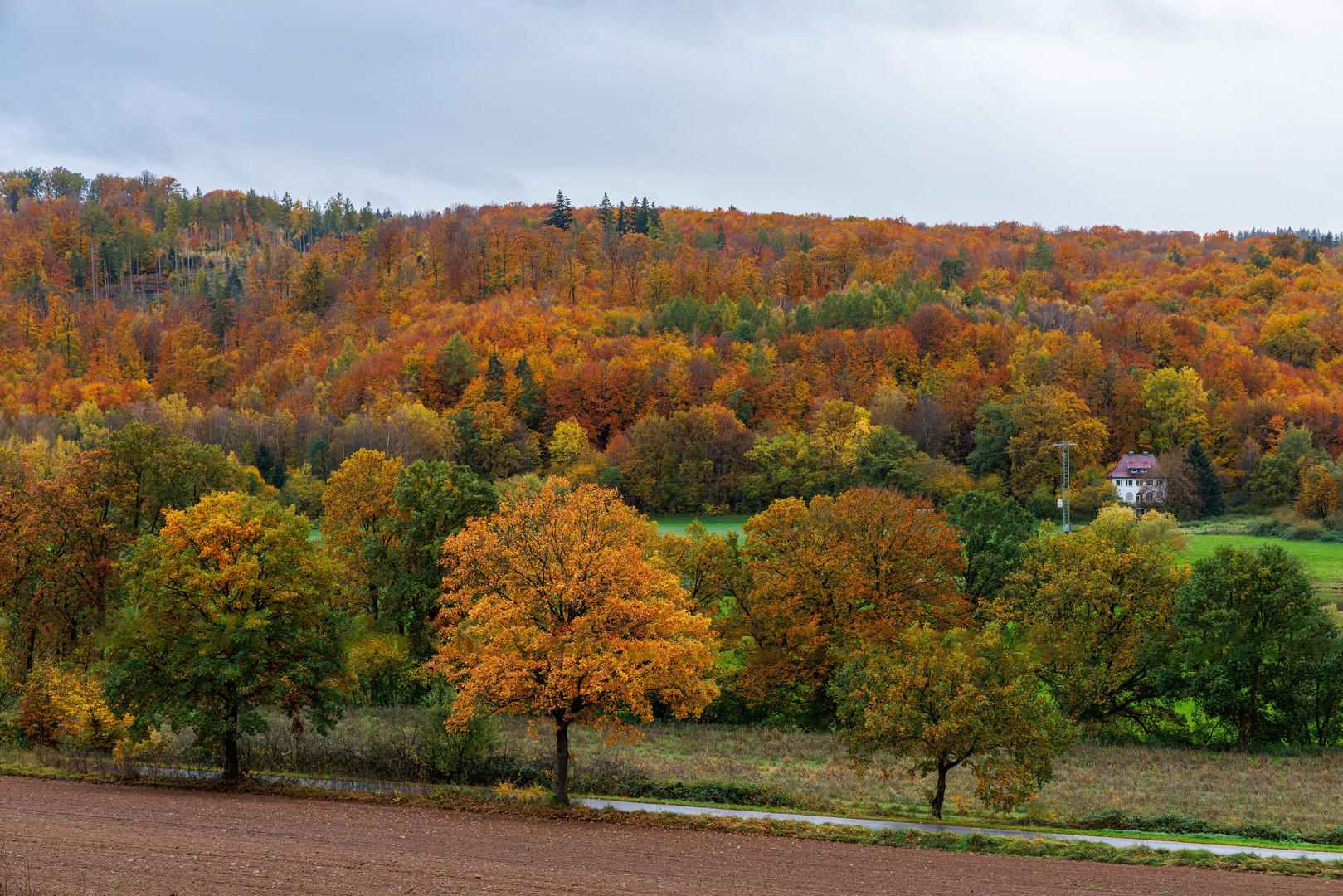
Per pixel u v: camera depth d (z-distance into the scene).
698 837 29.58
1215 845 30.53
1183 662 53.59
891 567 59.28
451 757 37.56
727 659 61.22
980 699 33.09
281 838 27.78
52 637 51.56
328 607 40.78
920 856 27.84
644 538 60.47
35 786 34.88
